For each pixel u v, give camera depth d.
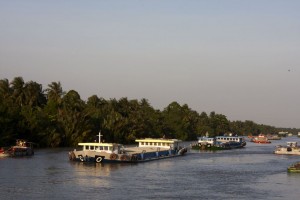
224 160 118.56
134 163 102.88
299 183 75.31
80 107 183.50
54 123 167.12
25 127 153.50
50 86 186.50
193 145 174.75
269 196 63.94
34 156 117.06
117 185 70.62
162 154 121.44
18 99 171.12
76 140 168.75
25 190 64.81
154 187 69.69
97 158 100.12
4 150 115.69
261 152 156.12
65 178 76.38
